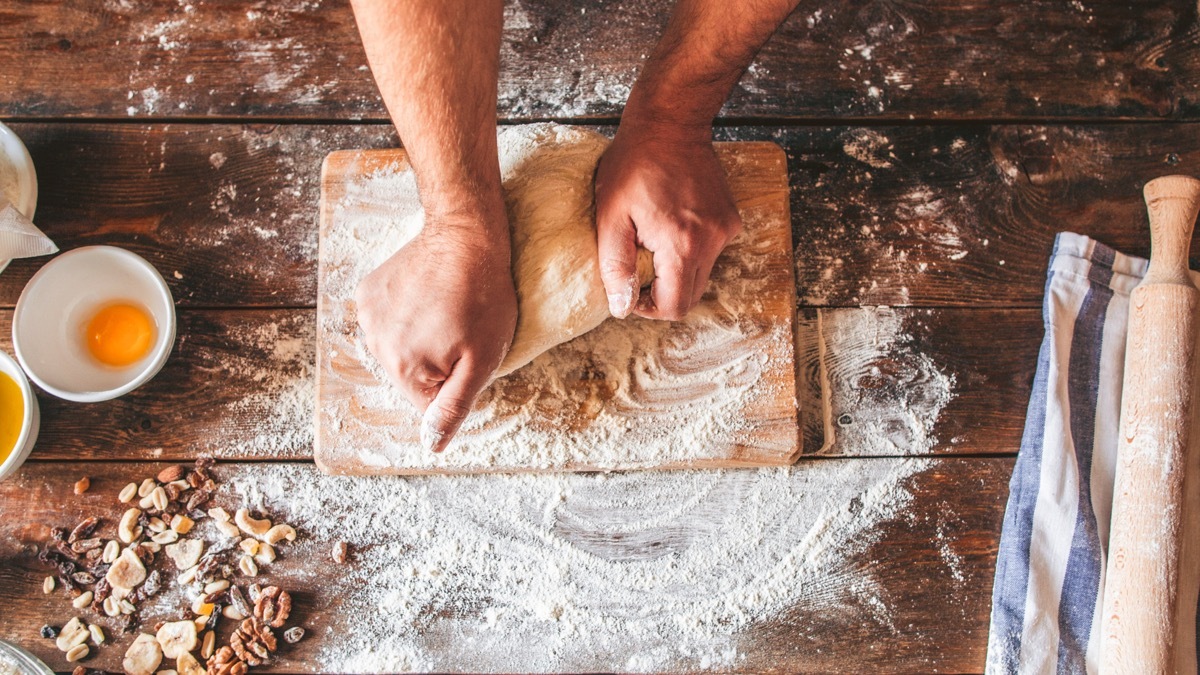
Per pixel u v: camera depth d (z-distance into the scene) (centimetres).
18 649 108
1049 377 116
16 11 125
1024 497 114
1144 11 127
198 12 126
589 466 112
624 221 100
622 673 113
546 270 99
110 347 116
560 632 113
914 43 127
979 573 115
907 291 120
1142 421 106
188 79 125
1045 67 126
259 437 116
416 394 99
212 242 121
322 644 113
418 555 114
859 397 117
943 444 117
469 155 84
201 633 113
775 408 112
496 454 111
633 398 112
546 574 114
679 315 105
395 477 115
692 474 116
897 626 114
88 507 115
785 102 125
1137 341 109
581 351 113
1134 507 105
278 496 115
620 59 126
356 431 111
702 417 112
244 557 114
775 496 116
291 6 126
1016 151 125
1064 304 118
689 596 114
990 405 118
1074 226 123
